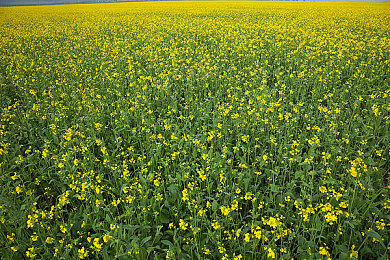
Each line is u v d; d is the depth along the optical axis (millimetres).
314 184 5090
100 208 4816
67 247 3760
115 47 15852
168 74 10523
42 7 58094
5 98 9625
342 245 3752
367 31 18375
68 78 11297
